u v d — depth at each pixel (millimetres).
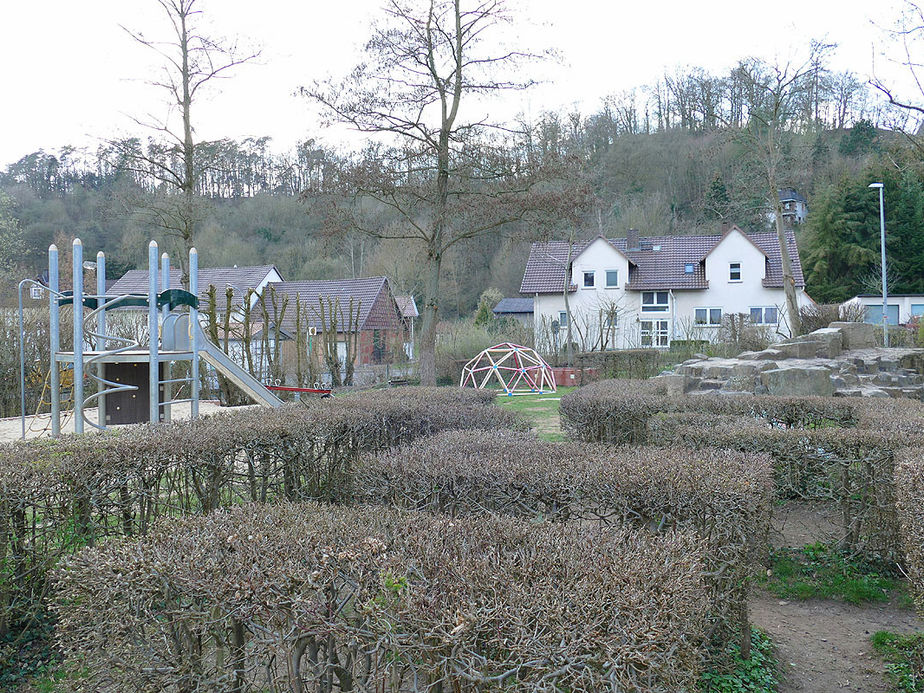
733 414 8125
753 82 23688
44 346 16438
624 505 3693
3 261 30375
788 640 4371
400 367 28094
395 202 19562
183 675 2488
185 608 2484
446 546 2664
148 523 4426
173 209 19859
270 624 2377
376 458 4324
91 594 2525
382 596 2258
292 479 5773
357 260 56094
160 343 10633
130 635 2512
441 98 18906
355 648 2326
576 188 19078
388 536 2787
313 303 36500
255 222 50938
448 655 2100
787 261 24406
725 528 3637
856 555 5531
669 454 4594
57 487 3965
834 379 12281
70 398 16453
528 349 22234
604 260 41062
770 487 4176
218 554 2590
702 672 3576
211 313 18359
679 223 50438
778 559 5602
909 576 4094
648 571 2377
